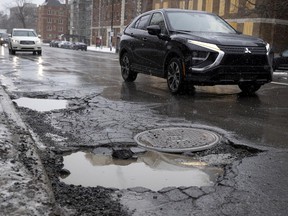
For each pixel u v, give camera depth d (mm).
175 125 5559
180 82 7922
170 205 3029
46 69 13438
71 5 104812
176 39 8023
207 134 5090
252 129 5375
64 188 3354
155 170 3885
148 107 6820
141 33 9648
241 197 3162
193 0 45344
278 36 37531
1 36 45844
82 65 16281
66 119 5824
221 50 7398
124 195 3215
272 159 4074
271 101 7836
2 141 4195
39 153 4270
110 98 7664
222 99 7926
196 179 3635
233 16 39656
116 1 70562
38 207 2742
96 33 80500
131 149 4461
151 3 57719
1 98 7078
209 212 2912
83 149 4484
